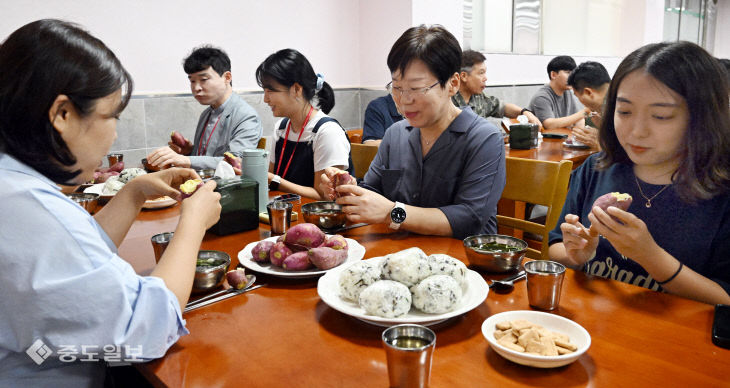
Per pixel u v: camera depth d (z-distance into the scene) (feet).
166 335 2.87
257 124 10.83
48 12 10.82
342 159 7.93
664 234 4.32
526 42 20.35
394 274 3.37
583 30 23.27
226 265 3.89
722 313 3.24
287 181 7.97
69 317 2.64
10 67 2.57
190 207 3.60
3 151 2.73
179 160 8.90
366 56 16.56
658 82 3.65
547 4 20.95
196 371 2.78
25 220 2.58
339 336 3.14
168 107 12.78
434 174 5.88
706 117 3.67
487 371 2.72
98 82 2.71
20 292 2.58
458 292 3.25
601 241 4.67
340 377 2.70
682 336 3.07
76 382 2.98
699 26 31.89
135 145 12.32
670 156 3.96
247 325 3.30
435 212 5.28
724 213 4.04
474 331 3.17
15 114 2.58
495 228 5.96
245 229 5.38
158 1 12.31
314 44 15.51
